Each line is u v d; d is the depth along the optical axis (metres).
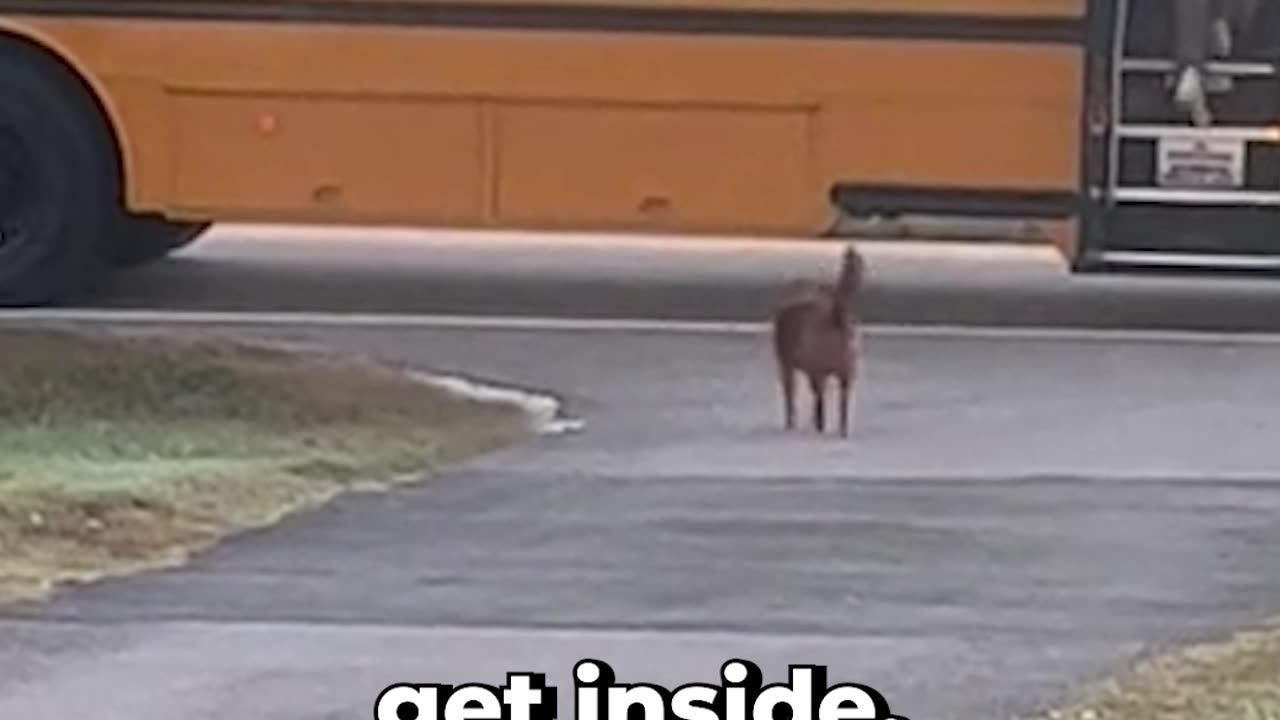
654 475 15.88
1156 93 21.48
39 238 22.12
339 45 21.50
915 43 21.30
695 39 21.38
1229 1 21.45
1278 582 13.71
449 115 21.59
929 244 23.81
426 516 14.75
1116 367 19.95
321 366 18.86
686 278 24.20
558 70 21.45
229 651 12.21
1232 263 21.59
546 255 25.62
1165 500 15.52
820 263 25.22
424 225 21.77
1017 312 22.55
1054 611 13.10
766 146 21.50
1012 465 16.41
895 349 20.55
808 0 21.34
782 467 16.19
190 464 15.56
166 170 21.83
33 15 21.73
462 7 21.44
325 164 21.70
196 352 19.00
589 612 12.92
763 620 12.83
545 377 18.97
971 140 21.44
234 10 21.58
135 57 21.72
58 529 14.09
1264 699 11.68
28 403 17.25
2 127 22.00
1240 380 19.53
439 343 20.28
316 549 14.01
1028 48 21.31
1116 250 21.61
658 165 21.56
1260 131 21.50
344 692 11.66
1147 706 11.59
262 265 24.72
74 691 11.62
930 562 13.97
